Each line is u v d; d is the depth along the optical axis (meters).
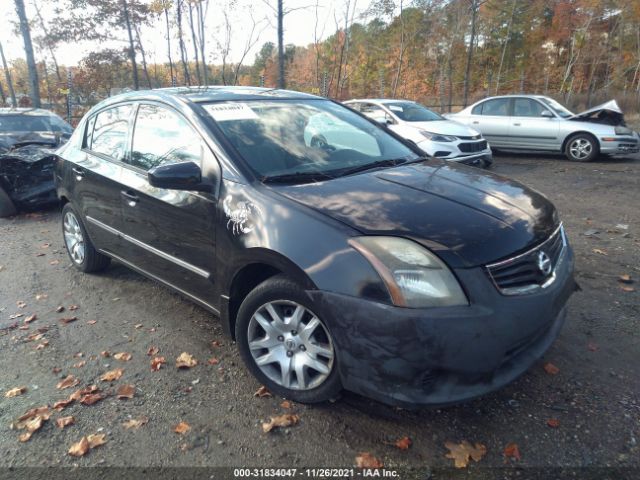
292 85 22.06
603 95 25.72
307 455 2.41
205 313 3.92
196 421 2.67
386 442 2.47
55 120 8.77
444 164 3.60
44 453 2.48
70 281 4.68
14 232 6.42
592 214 6.44
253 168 2.99
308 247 2.48
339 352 2.41
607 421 2.54
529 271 2.47
